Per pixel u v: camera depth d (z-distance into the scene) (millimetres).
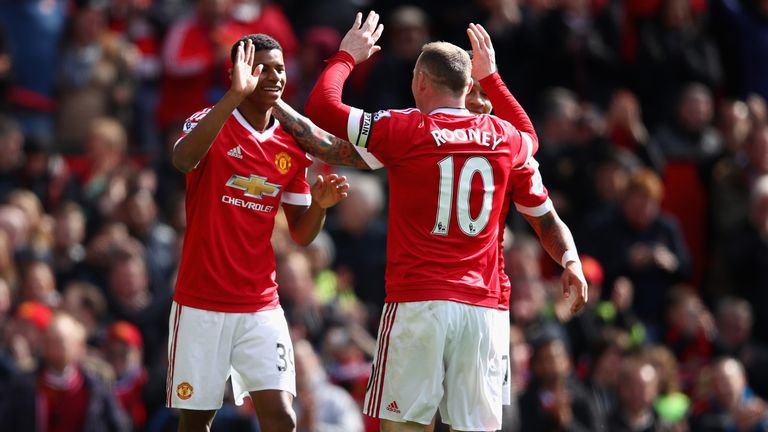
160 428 37562
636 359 41219
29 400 37094
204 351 22578
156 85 54625
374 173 51125
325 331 40281
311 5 57031
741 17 58688
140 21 55938
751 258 50250
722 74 58719
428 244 22203
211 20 52156
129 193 44969
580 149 49969
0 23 52219
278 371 22734
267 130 23000
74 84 52719
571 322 42688
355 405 37812
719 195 52656
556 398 38125
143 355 40531
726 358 42875
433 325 22000
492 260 22656
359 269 45344
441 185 22141
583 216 49219
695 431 41281
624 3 56375
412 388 22156
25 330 39406
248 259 22750
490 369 22531
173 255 44500
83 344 38094
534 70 53938
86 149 51406
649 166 51750
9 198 46312
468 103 24875
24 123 52438
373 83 51500
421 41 51844
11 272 42500
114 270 41906
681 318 46219
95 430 37406
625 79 55906
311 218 23719
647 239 47688
